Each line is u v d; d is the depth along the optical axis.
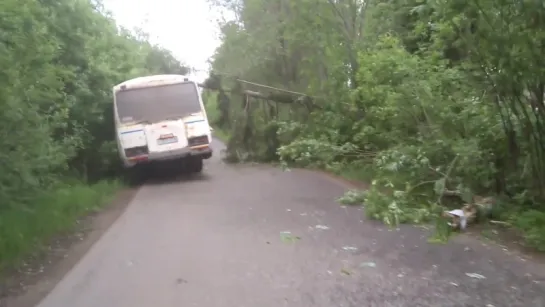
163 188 18.45
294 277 7.14
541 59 8.93
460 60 11.53
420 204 10.45
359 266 7.60
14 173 10.30
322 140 17.55
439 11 9.61
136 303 6.38
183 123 20.16
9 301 6.73
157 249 9.08
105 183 17.97
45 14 14.41
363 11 19.41
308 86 23.17
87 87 18.78
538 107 9.63
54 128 14.60
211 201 14.41
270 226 10.55
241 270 7.55
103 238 10.30
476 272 7.21
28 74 10.89
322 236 9.53
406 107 12.42
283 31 24.98
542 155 9.90
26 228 9.77
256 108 24.77
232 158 25.56
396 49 12.55
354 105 16.73
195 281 7.12
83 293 6.87
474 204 10.20
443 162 11.41
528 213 9.40
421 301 6.10
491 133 10.62
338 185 16.14
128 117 20.09
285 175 19.62
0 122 9.67
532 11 8.43
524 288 6.50
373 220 10.77
